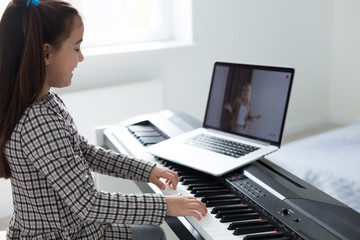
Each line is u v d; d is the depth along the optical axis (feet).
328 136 7.08
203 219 3.75
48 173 3.67
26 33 3.68
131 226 4.43
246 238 3.41
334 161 5.94
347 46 12.82
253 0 11.08
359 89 12.94
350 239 3.22
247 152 4.74
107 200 3.78
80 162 3.79
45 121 3.70
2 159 3.89
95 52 9.12
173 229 4.08
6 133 3.75
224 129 5.31
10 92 3.79
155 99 9.78
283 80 4.80
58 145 3.69
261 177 4.24
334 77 13.25
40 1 3.79
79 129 9.02
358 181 5.22
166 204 3.84
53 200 3.86
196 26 10.34
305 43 12.41
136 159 4.66
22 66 3.67
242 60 11.30
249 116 5.06
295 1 11.87
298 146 6.68
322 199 3.89
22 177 3.81
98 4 9.74
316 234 3.31
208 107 5.51
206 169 4.41
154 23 10.47
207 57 10.71
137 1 10.22
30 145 3.68
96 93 9.04
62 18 3.78
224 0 10.59
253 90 5.05
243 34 11.12
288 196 3.84
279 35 11.81
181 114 6.36
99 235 4.13
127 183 6.53
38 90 3.76
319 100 13.26
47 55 3.83
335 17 12.75
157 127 6.00
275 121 4.83
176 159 4.75
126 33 10.03
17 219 4.02
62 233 3.90
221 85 5.39
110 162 4.67
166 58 10.18
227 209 3.85
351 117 13.24
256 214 3.76
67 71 3.93
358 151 6.30
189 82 10.63
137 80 9.93
